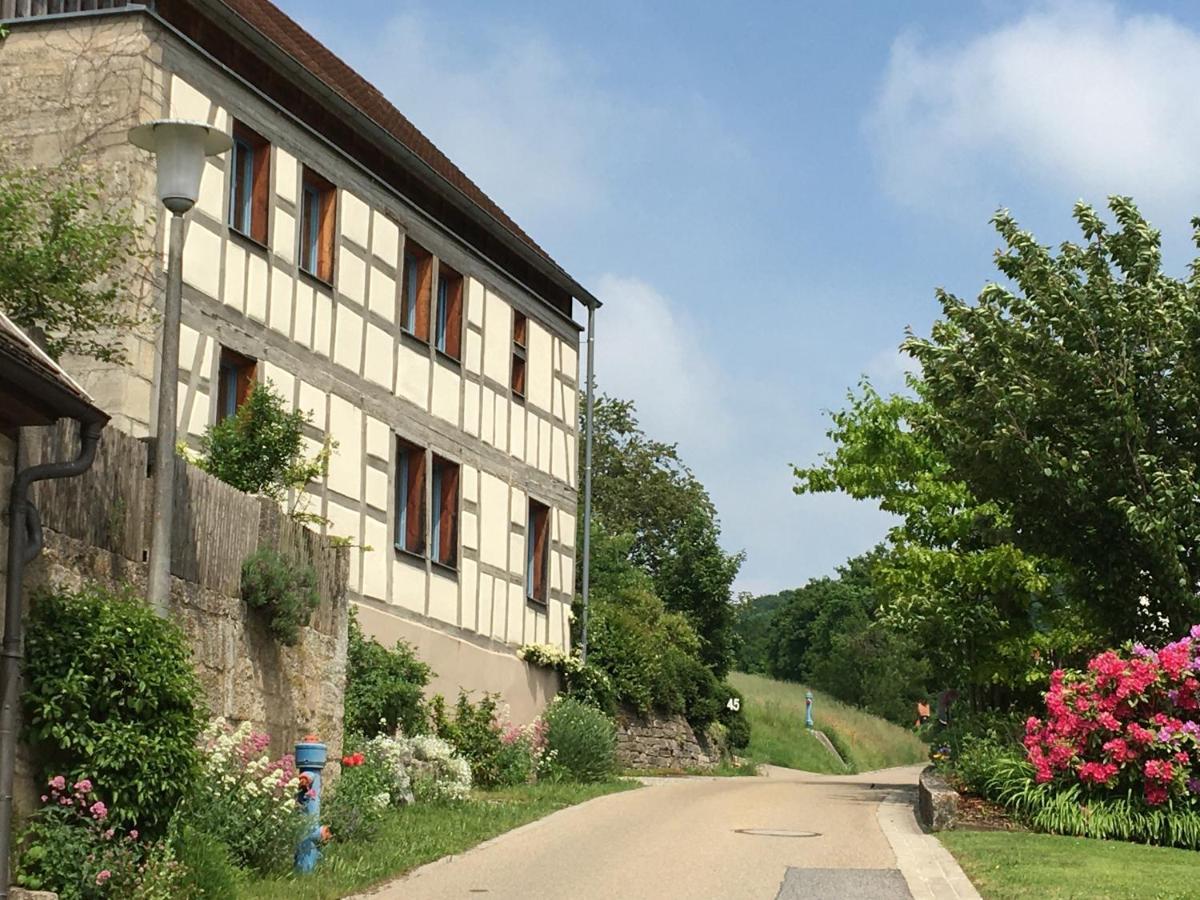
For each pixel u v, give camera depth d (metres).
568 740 24.33
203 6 18.69
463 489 24.58
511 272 26.86
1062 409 18.06
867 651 78.44
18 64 18.05
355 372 21.69
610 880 12.36
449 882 12.26
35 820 9.62
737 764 39.09
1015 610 21.98
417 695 20.11
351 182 21.89
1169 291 18.30
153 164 17.70
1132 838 15.02
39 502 10.09
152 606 10.91
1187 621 17.80
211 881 10.32
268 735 13.79
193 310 18.22
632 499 58.06
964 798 16.86
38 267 14.30
